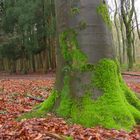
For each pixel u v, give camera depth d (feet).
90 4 7.82
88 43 7.73
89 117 7.20
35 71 47.88
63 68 7.93
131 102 8.09
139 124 7.48
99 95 7.47
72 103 7.63
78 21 7.82
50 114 7.82
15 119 8.31
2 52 46.21
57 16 8.15
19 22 42.96
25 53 47.09
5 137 6.33
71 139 5.96
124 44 56.85
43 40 44.75
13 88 19.30
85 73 7.61
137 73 35.22
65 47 7.92
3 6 46.80
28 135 6.15
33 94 15.44
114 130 6.79
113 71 7.70
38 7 42.60
